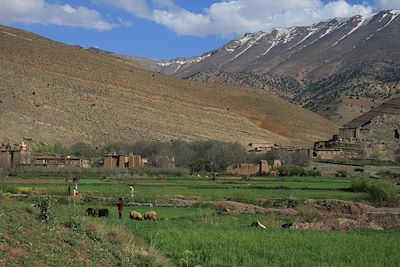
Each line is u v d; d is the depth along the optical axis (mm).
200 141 138000
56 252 18062
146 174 98750
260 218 45781
